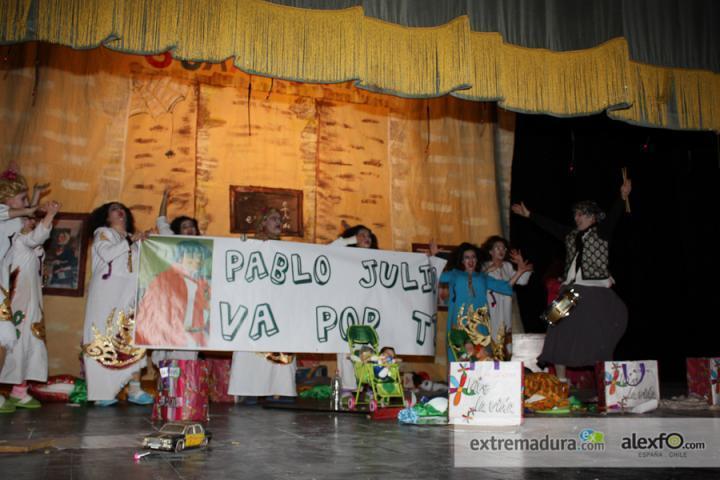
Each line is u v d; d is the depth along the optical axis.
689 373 7.29
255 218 10.12
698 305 12.45
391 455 4.05
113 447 4.27
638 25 7.30
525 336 9.08
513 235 11.61
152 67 9.89
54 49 9.39
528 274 9.71
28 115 9.15
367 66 6.11
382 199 10.94
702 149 12.34
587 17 6.95
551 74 6.85
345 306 7.68
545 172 11.87
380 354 6.88
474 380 5.49
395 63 6.21
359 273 7.81
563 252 11.66
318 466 3.69
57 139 9.27
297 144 10.54
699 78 7.52
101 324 7.19
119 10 5.46
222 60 5.71
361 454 4.08
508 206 11.61
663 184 12.50
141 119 9.76
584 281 7.40
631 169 12.37
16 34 5.24
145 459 3.87
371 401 6.41
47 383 7.45
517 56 6.76
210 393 8.03
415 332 7.98
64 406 7.02
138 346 6.87
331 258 7.72
